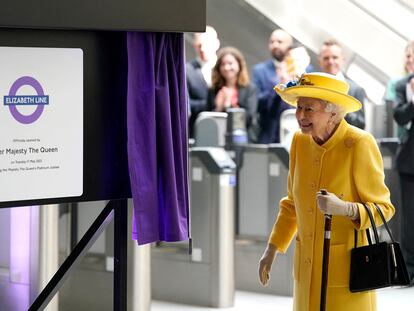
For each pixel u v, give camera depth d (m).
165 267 7.82
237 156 8.14
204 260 7.59
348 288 4.06
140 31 4.09
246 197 8.16
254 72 9.65
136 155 4.14
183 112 4.37
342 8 11.57
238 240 8.20
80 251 4.39
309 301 4.11
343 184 4.07
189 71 9.24
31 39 3.92
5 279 6.12
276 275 7.96
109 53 4.14
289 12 11.84
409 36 11.40
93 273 7.05
